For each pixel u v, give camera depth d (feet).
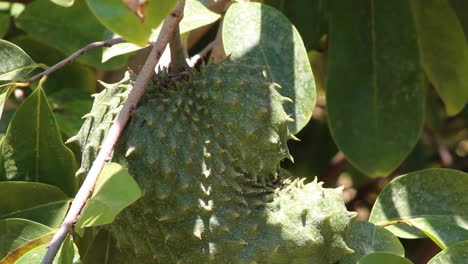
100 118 3.80
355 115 4.58
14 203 3.87
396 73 4.60
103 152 3.59
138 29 3.45
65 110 4.39
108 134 3.62
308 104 4.04
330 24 4.61
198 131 3.76
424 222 4.02
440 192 4.13
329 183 5.40
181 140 3.75
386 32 4.61
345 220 3.84
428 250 5.16
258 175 3.83
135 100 3.66
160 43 3.69
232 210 3.77
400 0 4.60
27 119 3.94
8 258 3.68
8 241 3.74
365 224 4.00
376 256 3.78
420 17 4.71
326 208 3.81
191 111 3.78
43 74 3.92
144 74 3.68
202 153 3.75
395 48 4.60
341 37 4.60
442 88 4.79
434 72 4.78
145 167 3.73
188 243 3.77
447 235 3.99
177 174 3.74
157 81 3.82
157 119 3.76
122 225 3.80
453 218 4.10
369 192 5.44
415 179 4.14
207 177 3.75
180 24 4.09
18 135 3.94
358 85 4.59
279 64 4.07
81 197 3.53
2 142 3.93
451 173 4.12
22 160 3.94
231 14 4.11
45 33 4.41
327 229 3.80
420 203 4.13
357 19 4.62
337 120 4.58
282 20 4.10
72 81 4.58
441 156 5.48
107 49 4.14
